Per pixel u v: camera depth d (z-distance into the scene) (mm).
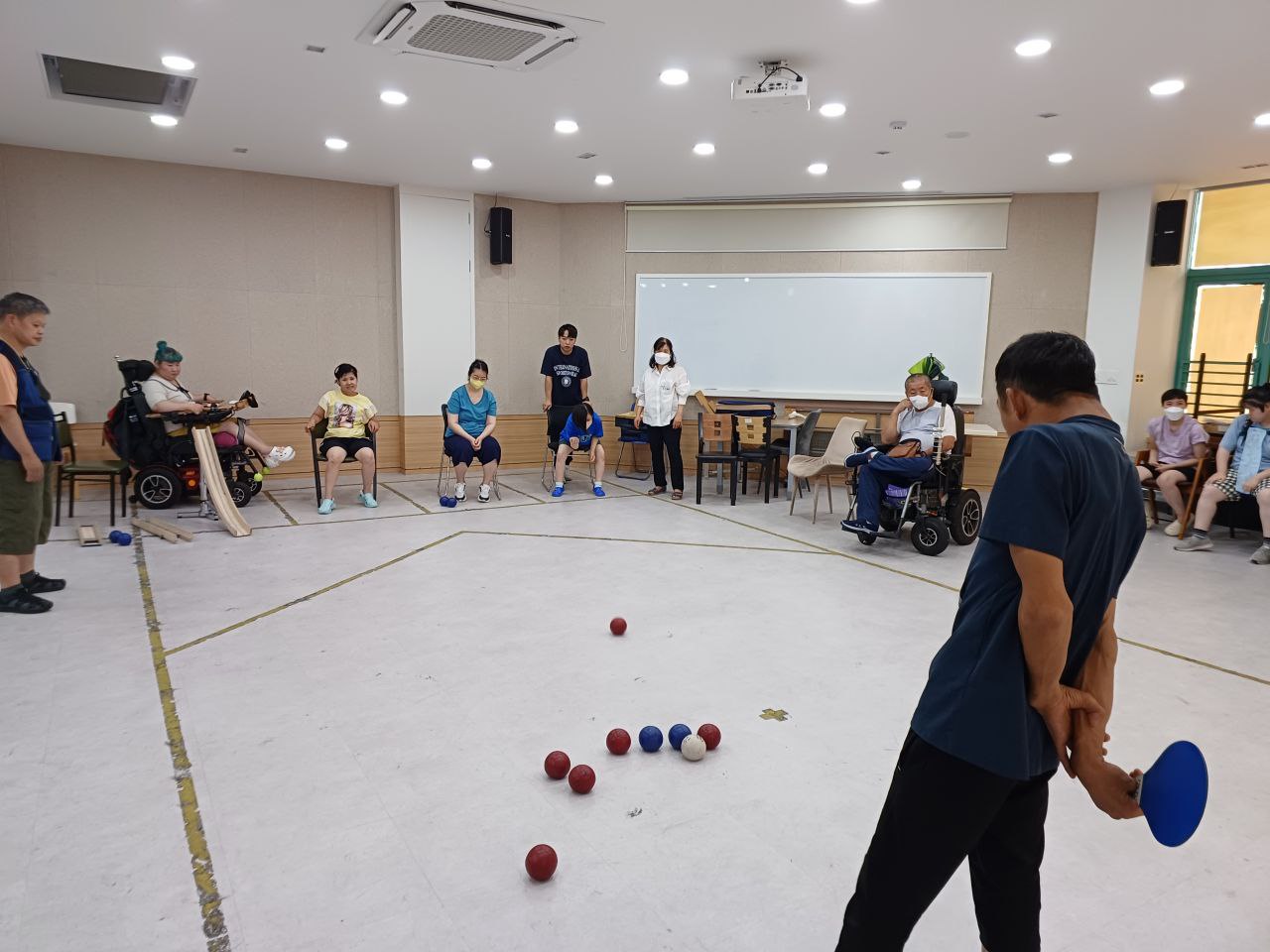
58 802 2242
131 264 6992
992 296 7973
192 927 1766
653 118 5629
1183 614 4180
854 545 5594
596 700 2975
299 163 7051
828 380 8461
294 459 7887
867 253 8242
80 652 3352
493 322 8539
